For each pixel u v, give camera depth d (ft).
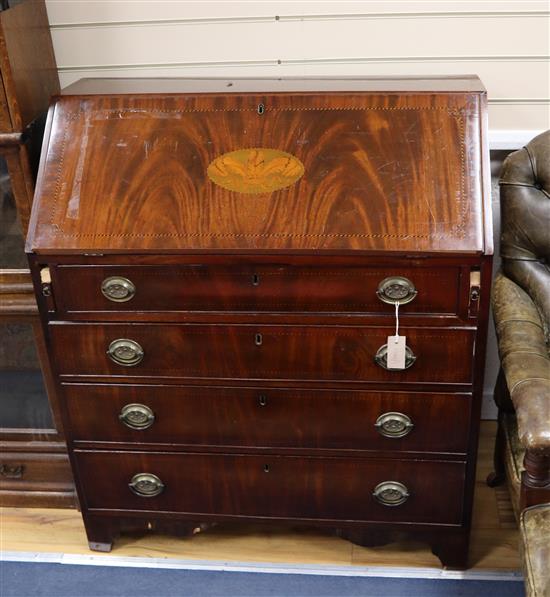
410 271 5.71
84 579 7.08
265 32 7.41
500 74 7.45
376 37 7.37
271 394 6.33
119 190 5.93
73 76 7.68
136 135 6.05
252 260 5.75
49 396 7.36
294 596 6.82
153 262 5.84
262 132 5.98
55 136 6.13
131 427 6.60
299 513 6.92
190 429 6.58
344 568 7.08
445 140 5.85
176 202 5.86
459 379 6.07
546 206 6.48
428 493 6.63
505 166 6.67
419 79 6.61
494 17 7.22
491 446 8.50
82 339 6.25
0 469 7.72
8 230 6.64
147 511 7.07
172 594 6.89
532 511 5.42
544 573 5.05
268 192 5.82
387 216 5.69
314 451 6.55
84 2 7.34
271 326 6.02
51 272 5.99
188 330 6.12
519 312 6.40
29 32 6.55
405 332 5.93
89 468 6.89
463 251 5.55
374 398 6.25
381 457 6.51
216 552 7.32
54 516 7.81
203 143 5.99
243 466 6.72
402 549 7.29
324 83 6.48
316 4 7.25
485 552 7.18
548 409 5.26
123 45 7.53
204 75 7.63
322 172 5.83
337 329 5.98
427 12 7.23
